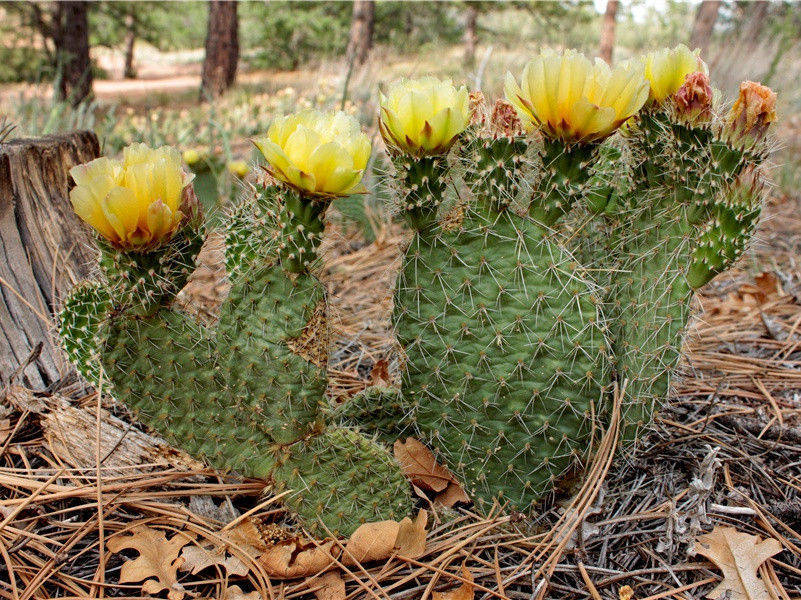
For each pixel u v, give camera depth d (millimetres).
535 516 433
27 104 1372
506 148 372
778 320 707
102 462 447
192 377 385
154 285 365
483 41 3396
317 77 1641
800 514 444
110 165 352
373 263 823
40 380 525
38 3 2928
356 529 392
